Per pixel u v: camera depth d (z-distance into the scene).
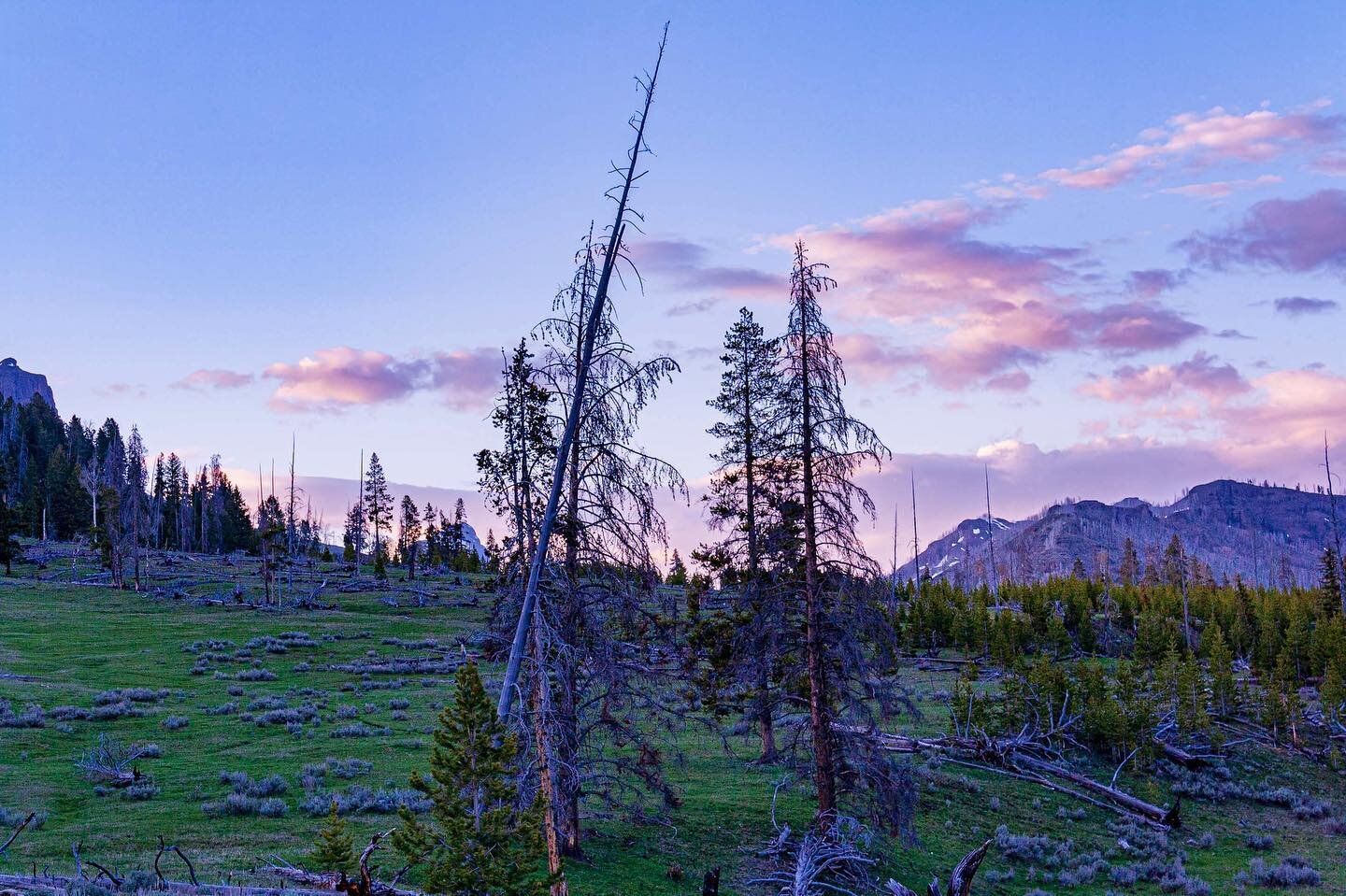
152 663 58.50
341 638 73.38
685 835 30.77
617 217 17.03
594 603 19.56
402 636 75.94
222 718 44.41
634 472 17.75
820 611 27.36
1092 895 32.88
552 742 17.11
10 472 159.38
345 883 18.05
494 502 21.22
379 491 137.25
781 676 28.72
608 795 24.73
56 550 122.81
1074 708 51.97
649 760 24.94
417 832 16.95
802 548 27.81
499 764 16.33
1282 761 55.47
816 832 28.16
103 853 24.23
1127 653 85.56
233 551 159.12
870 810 28.22
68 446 192.25
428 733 42.28
